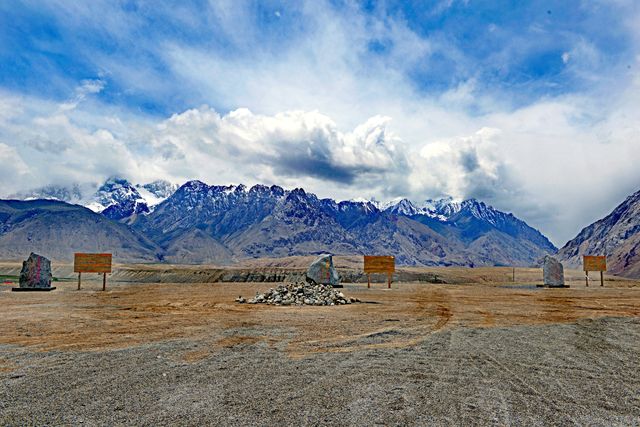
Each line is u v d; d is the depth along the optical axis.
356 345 12.86
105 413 7.05
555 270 49.34
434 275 94.81
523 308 24.33
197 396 7.91
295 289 28.00
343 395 7.96
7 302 26.44
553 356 11.33
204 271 90.06
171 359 10.91
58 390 8.27
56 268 102.44
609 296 34.22
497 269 124.88
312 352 11.80
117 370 9.78
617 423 6.71
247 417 6.87
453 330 15.84
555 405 7.49
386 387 8.47
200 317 19.70
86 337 14.20
